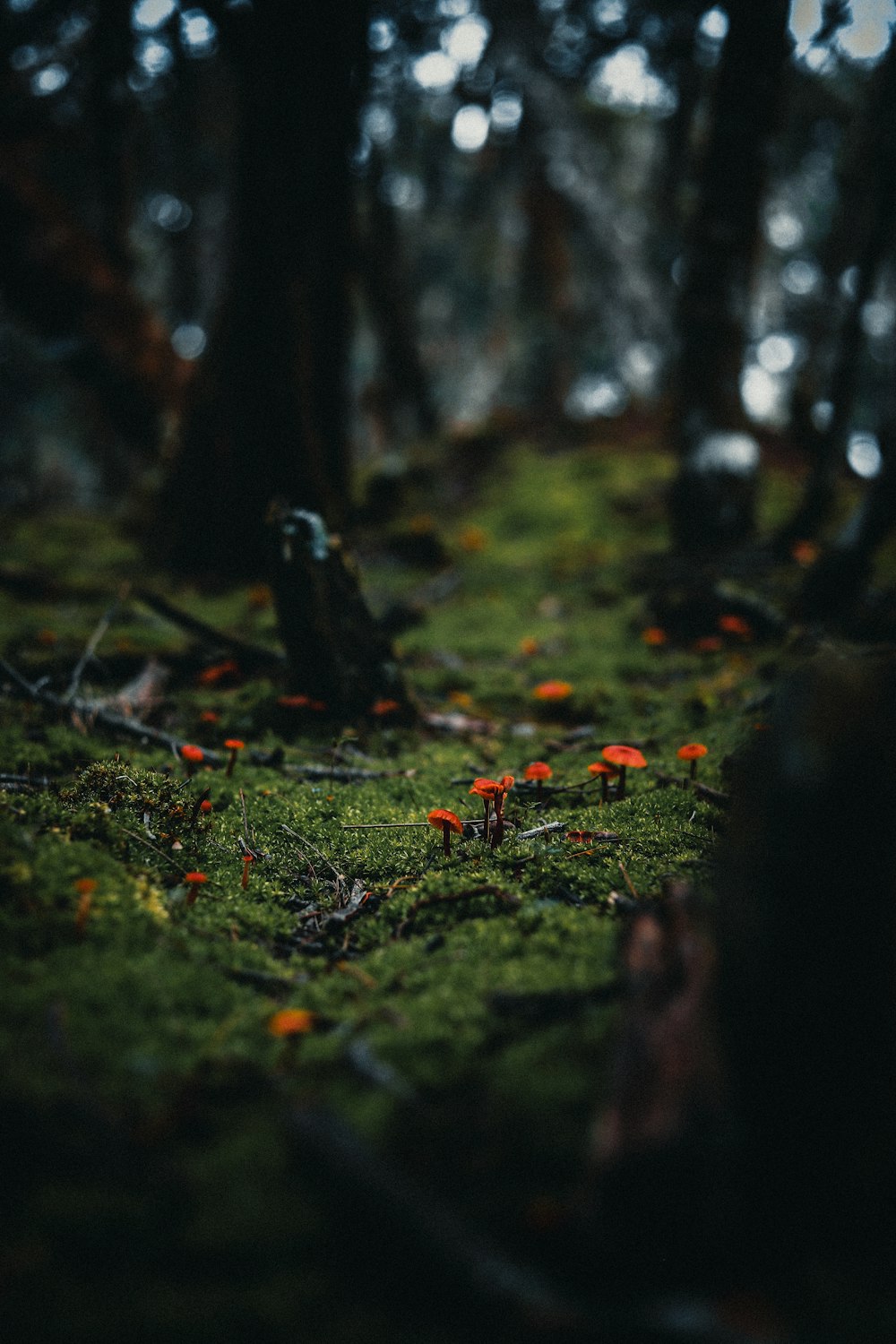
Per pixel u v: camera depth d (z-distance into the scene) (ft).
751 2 6.23
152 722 3.92
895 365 6.35
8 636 4.59
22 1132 2.11
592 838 2.99
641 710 4.29
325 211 6.65
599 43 9.34
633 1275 1.87
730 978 2.14
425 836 3.10
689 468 7.13
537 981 2.44
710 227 6.89
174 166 11.89
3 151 7.61
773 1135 2.08
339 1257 1.90
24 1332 1.67
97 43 7.63
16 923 2.51
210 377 6.36
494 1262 1.78
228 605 5.73
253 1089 2.25
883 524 4.84
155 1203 1.99
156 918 2.65
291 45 5.58
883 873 2.06
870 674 2.15
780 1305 1.80
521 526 8.79
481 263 16.33
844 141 10.40
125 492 12.35
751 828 2.18
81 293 7.84
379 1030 2.35
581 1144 2.12
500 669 4.91
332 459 7.20
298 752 3.73
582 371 18.60
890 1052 2.08
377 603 6.21
